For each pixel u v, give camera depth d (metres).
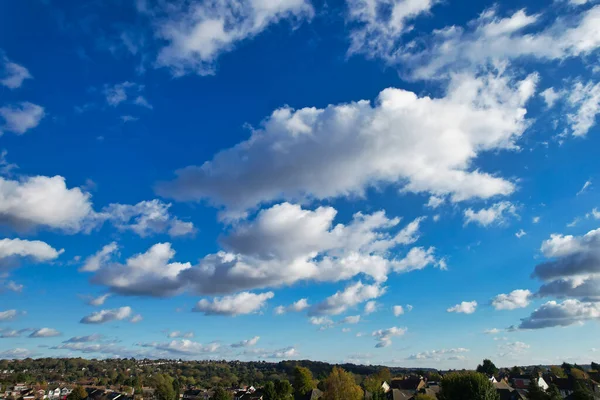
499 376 172.75
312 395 126.44
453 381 85.69
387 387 149.75
